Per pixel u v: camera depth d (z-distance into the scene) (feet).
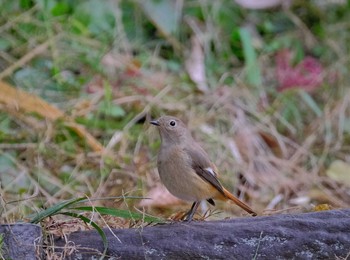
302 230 23.75
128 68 41.32
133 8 44.57
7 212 29.45
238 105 40.98
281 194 36.88
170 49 44.29
